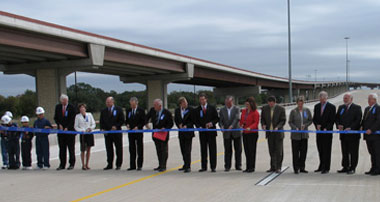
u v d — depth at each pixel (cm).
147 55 3906
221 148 1612
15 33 2344
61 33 2645
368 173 945
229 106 1041
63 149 1124
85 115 1128
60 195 774
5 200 747
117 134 1095
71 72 3123
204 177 941
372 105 934
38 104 3228
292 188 787
